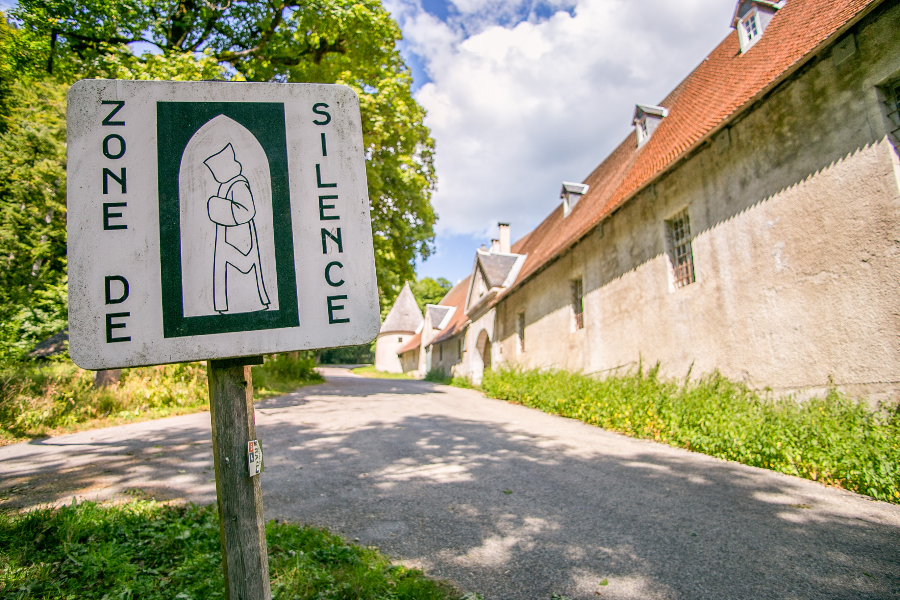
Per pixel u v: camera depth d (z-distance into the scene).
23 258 14.48
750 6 10.41
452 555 3.27
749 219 7.69
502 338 20.41
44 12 10.45
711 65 12.60
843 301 6.13
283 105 1.45
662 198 10.01
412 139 14.57
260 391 12.77
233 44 13.43
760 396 7.29
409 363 45.28
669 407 7.62
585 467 5.59
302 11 11.92
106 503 3.86
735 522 3.89
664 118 13.63
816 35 6.74
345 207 1.43
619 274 11.52
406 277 16.39
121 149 1.33
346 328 1.37
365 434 7.41
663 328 9.77
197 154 1.37
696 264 8.88
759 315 7.43
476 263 23.34
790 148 6.99
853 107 6.10
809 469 5.19
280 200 1.40
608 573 3.04
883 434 5.06
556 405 10.27
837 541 3.52
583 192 19.23
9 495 4.14
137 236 1.30
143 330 1.26
